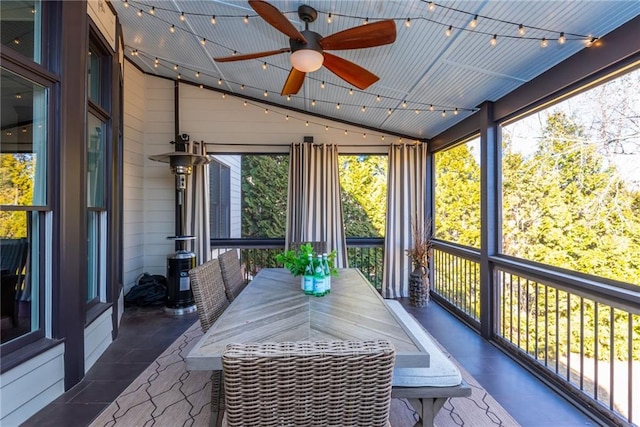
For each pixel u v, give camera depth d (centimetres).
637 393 194
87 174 269
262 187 513
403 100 367
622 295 185
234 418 97
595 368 209
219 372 185
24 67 204
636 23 184
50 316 224
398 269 482
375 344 101
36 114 221
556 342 242
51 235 225
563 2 182
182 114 491
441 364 169
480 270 338
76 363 238
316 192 478
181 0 274
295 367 96
